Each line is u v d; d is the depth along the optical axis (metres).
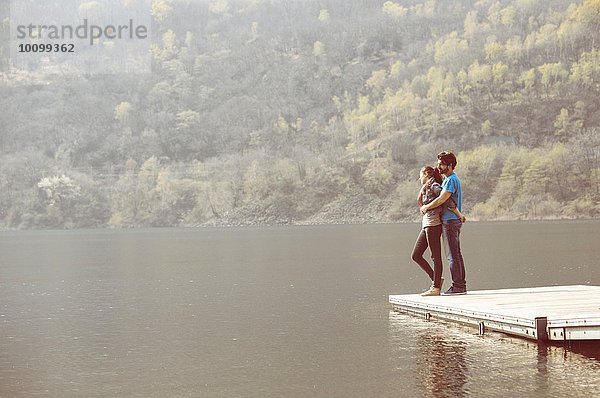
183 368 6.32
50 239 49.78
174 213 106.75
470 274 14.45
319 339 7.61
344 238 38.41
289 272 16.31
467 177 94.94
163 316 9.55
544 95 100.69
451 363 6.32
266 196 103.69
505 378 5.74
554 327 7.27
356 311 9.71
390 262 18.98
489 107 102.12
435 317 8.98
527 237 32.72
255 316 9.39
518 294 9.62
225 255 24.52
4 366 6.52
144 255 25.69
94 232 71.75
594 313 7.48
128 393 5.52
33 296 12.37
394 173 100.38
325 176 102.69
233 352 6.99
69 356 6.94
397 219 95.50
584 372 5.93
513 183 93.56
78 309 10.49
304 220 99.12
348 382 5.71
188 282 14.41
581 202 90.94
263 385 5.68
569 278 13.36
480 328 8.02
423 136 102.75
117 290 13.12
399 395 5.29
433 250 9.88
